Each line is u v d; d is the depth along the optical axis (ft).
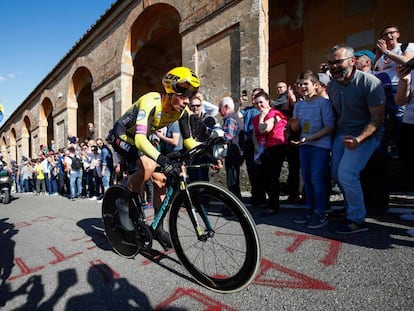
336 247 6.88
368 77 7.49
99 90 34.19
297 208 11.57
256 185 12.39
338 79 7.88
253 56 17.13
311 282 5.33
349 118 8.17
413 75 8.20
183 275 6.17
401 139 8.68
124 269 6.70
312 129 9.03
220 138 5.78
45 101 51.55
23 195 33.96
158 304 5.05
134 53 30.42
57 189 31.14
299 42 26.30
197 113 11.73
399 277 5.18
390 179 12.69
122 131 7.17
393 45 10.42
